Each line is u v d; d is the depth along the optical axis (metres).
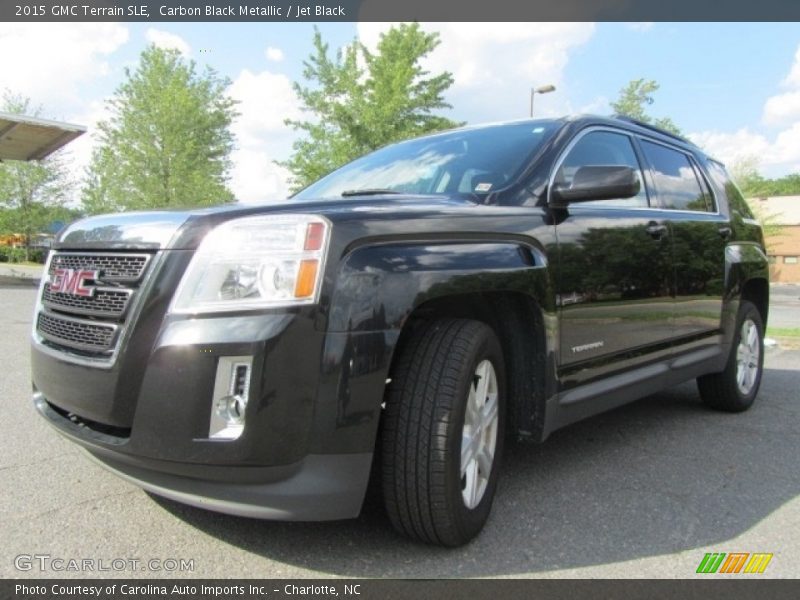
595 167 2.79
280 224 2.04
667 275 3.62
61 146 18.83
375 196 2.69
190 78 26.41
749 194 37.69
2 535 2.39
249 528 2.48
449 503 2.22
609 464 3.39
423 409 2.21
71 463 3.15
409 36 16.94
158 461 2.02
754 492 3.03
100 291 2.22
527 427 2.77
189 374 1.96
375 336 2.06
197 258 2.05
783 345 8.84
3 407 4.20
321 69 17.08
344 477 2.03
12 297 12.82
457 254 2.33
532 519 2.65
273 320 1.95
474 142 3.42
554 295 2.72
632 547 2.42
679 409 4.74
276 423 1.93
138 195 25.50
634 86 27.98
